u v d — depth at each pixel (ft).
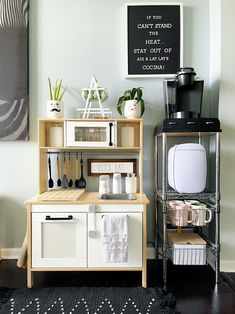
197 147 5.88
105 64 7.11
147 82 7.11
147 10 6.98
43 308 4.83
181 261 5.72
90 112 6.75
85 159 7.10
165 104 6.43
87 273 6.27
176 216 5.77
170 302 4.99
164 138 5.70
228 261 6.46
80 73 7.11
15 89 6.93
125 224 5.38
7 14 6.90
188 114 5.98
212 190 6.43
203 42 7.10
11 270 6.38
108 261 5.34
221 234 6.46
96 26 7.10
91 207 5.47
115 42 7.11
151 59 7.00
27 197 7.08
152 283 5.78
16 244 7.09
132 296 5.22
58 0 7.09
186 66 7.09
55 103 6.33
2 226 7.08
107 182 6.50
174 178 5.90
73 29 7.09
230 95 6.41
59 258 5.53
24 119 6.95
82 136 6.30
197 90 6.18
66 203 5.51
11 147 7.07
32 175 7.08
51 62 7.08
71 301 5.04
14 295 5.24
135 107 6.36
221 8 6.40
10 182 7.08
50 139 6.64
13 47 6.91
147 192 7.11
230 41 6.39
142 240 5.54
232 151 6.44
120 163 7.03
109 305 4.92
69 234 5.57
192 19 7.09
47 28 7.07
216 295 5.34
